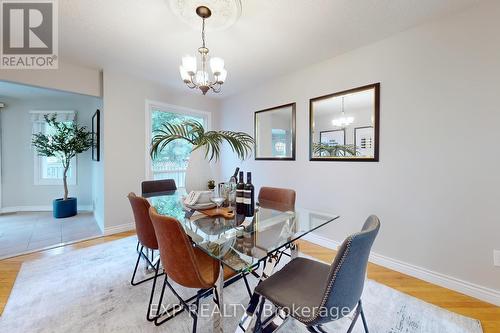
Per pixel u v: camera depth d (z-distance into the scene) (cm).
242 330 117
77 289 178
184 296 171
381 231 220
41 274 201
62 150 381
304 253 251
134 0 164
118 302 163
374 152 222
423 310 156
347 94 242
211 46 230
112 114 301
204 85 184
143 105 330
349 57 240
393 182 211
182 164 385
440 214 186
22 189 429
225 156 412
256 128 352
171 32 205
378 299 168
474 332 137
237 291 179
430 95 189
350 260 88
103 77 292
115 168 306
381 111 217
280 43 224
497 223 162
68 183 439
